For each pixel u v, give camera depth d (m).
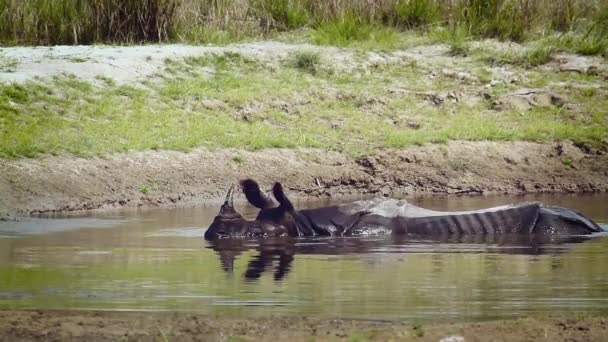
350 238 39.50
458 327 25.33
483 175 55.56
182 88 61.03
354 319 26.44
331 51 69.50
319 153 55.94
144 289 29.98
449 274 32.25
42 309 27.34
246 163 53.91
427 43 72.19
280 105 61.09
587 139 59.69
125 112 57.53
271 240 39.00
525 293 29.53
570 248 37.16
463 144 57.81
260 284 30.75
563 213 41.28
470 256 35.56
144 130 55.59
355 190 53.62
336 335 24.66
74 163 50.91
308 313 27.17
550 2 76.44
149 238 39.50
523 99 64.56
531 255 35.72
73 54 64.19
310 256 35.56
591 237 39.78
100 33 68.75
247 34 72.62
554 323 25.72
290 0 74.62
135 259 34.88
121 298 28.77
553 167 56.78
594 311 27.36
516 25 74.00
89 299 28.61
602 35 74.12
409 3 75.06
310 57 67.00
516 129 60.09
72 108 56.91
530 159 57.19
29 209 46.72
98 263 34.09
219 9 72.62
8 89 57.12
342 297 29.05
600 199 51.66
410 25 75.00
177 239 39.28
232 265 33.81
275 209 40.53
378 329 25.11
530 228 40.50
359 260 34.78
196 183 51.66
